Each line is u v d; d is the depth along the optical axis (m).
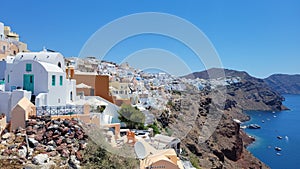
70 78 22.91
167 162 13.07
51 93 17.47
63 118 14.92
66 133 13.76
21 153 11.84
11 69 18.27
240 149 43.75
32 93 17.34
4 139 12.84
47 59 20.72
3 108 15.79
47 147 12.70
